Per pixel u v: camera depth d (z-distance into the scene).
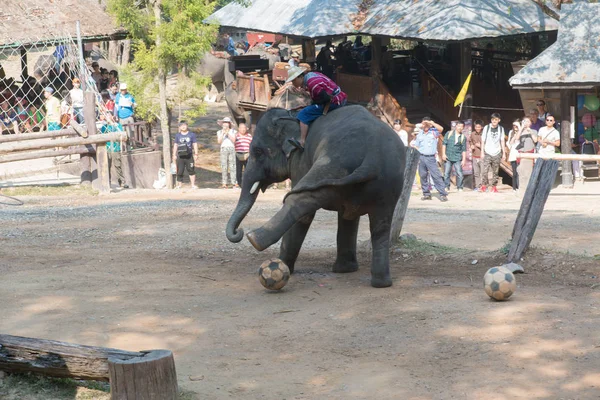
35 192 20.34
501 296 8.21
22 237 13.39
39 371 5.90
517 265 9.69
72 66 25.20
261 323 7.82
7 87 25.34
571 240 12.58
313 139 9.05
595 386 5.89
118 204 18.38
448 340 7.05
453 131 21.88
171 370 5.45
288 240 9.91
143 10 25.69
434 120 30.41
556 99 24.19
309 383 6.21
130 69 25.55
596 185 22.53
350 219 9.10
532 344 6.82
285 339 7.30
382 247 9.08
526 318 7.58
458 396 5.83
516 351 6.68
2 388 5.93
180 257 11.45
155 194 20.88
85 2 26.70
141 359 5.37
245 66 32.19
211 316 8.09
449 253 10.96
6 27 24.52
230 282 9.68
